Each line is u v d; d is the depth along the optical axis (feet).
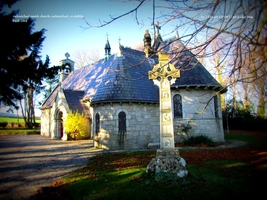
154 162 22.61
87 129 75.00
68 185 22.79
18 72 25.03
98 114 53.83
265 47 9.57
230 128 91.15
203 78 54.54
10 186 23.35
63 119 74.54
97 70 88.89
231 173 25.07
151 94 54.03
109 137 49.78
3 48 22.88
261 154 36.14
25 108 138.72
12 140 74.64
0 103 25.50
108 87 52.19
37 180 25.52
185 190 18.92
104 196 18.69
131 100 49.60
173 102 55.62
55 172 29.09
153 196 17.89
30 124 136.98
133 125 50.42
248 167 27.84
